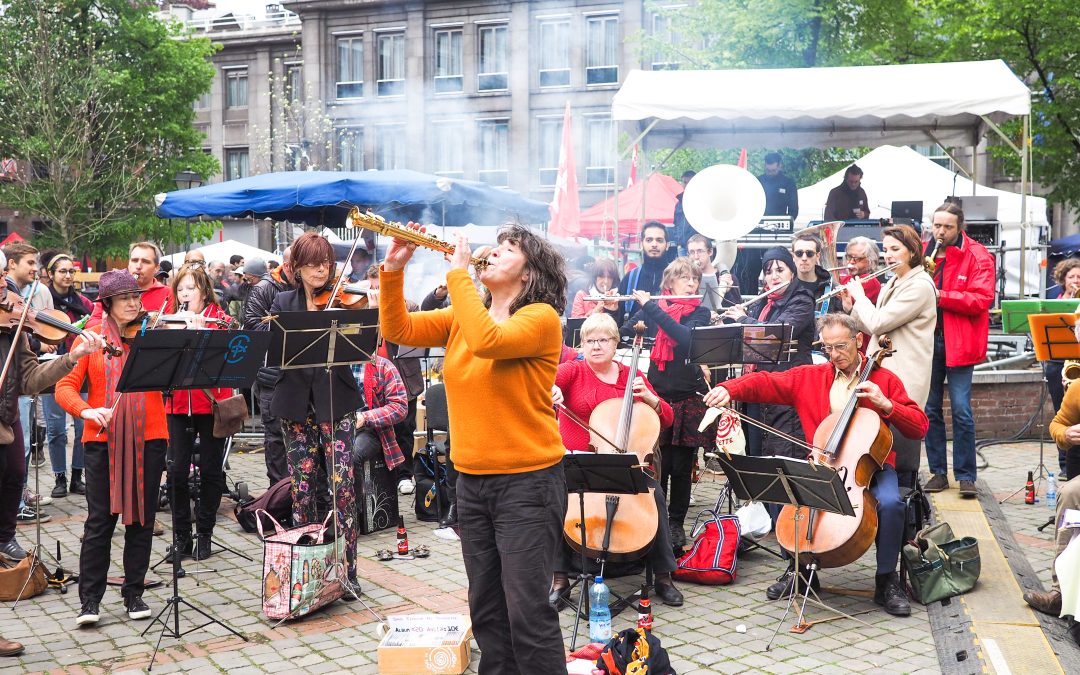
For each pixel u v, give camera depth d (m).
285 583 5.12
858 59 18.84
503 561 3.50
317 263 5.38
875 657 4.62
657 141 12.97
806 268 6.67
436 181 11.09
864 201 13.34
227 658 4.65
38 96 23.62
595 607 4.80
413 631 4.63
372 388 6.98
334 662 4.59
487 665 3.68
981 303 6.91
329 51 34.16
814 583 5.60
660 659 4.15
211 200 10.76
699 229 8.41
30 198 23.83
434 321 3.78
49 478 8.94
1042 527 6.72
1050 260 21.94
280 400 5.36
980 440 10.12
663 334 6.41
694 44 21.64
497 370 3.48
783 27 18.70
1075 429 5.77
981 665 4.35
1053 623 4.91
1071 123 21.09
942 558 5.31
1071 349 6.88
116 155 24.41
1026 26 20.30
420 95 33.25
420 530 7.13
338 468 5.49
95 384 5.10
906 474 5.96
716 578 5.70
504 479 3.50
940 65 10.10
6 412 5.25
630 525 5.07
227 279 12.75
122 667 4.54
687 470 6.38
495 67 32.62
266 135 32.91
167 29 27.94
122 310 5.12
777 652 4.68
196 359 4.64
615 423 5.44
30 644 4.85
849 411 5.23
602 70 31.52
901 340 6.33
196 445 6.47
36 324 5.27
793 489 4.87
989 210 12.93
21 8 23.77
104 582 5.12
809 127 12.70
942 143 12.81
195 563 6.29
